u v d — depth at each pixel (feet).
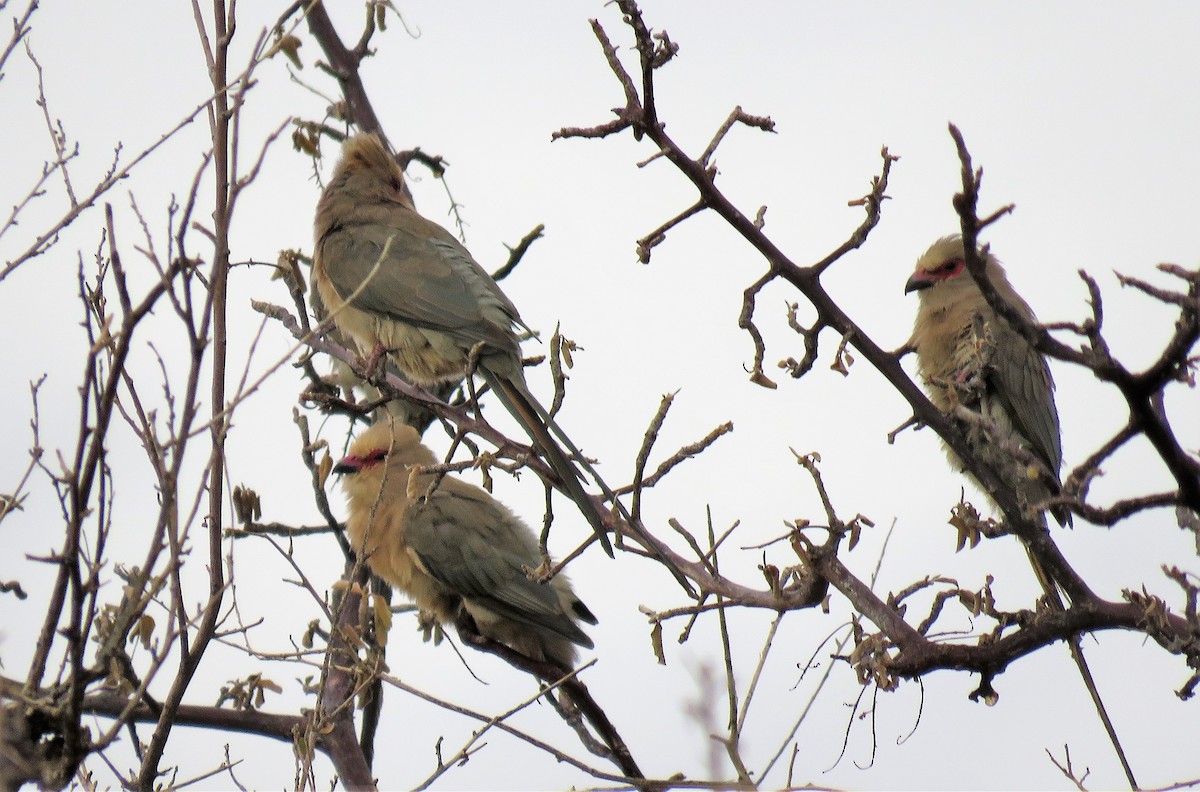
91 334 27.35
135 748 29.45
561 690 38.88
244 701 38.14
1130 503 27.09
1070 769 34.19
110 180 30.71
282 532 47.32
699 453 31.96
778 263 33.01
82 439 26.99
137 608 27.30
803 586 30.60
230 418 27.58
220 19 30.19
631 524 32.07
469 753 33.14
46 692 29.12
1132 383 25.61
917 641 32.83
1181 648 31.24
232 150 27.99
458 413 35.37
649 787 32.96
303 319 36.14
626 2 30.68
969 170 24.45
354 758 39.09
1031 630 32.78
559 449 33.58
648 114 31.37
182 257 26.48
